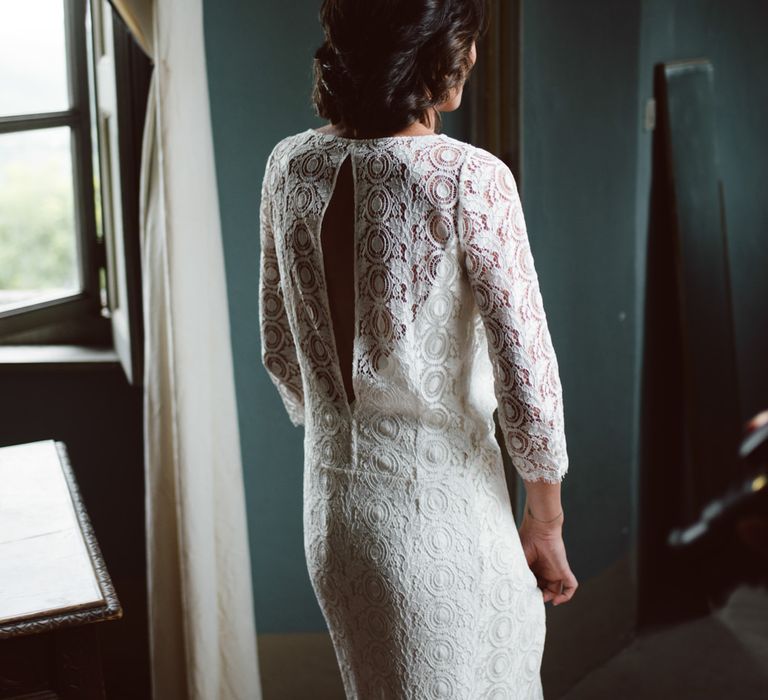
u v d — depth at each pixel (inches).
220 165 95.7
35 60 104.3
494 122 95.0
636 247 118.1
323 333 52.4
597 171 107.7
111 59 92.7
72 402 107.0
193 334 82.6
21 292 110.5
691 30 126.5
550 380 49.9
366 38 47.8
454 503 51.4
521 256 48.8
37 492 69.2
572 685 111.3
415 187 47.7
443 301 48.9
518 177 95.5
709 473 128.6
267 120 95.4
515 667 55.8
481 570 52.4
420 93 48.9
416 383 49.7
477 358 51.8
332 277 51.1
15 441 106.5
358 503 52.4
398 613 51.9
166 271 81.7
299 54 94.7
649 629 123.4
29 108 105.0
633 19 112.7
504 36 93.1
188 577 84.8
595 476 113.7
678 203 122.2
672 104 120.4
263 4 93.4
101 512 109.2
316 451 55.0
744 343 143.5
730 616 125.8
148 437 87.4
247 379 99.9
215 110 94.7
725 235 135.9
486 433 53.3
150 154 85.1
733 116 137.0
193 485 84.0
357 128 50.1
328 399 53.5
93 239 110.4
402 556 51.3
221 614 87.4
